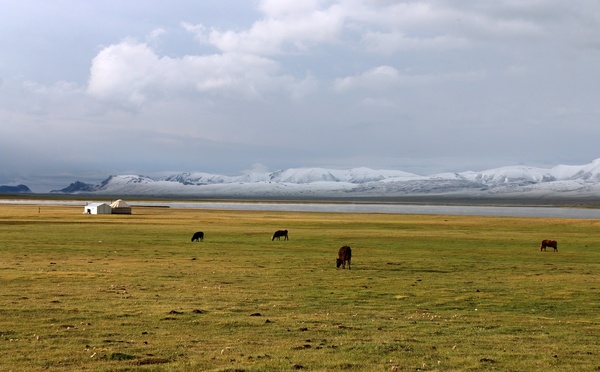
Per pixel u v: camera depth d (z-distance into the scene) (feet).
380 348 60.29
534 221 396.78
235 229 300.20
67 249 181.68
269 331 68.80
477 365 54.13
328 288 108.27
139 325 71.20
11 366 51.96
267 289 105.40
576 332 71.10
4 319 73.36
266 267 142.00
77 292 96.99
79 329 68.23
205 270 133.28
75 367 51.70
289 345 61.41
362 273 132.87
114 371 50.52
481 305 92.22
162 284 108.99
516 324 76.33
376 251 192.24
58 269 130.21
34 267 132.98
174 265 142.72
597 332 71.26
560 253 190.19
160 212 550.36
